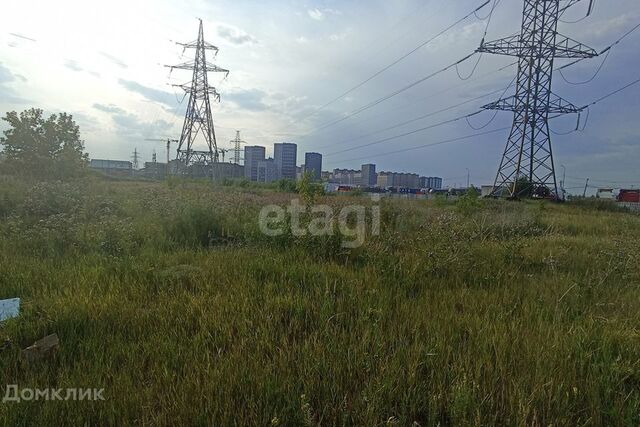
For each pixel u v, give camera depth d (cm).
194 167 4766
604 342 354
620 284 598
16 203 1102
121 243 701
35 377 283
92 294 449
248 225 860
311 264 616
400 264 601
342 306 430
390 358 316
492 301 474
